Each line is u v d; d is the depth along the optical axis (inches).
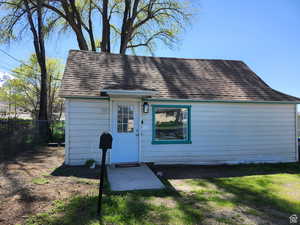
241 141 302.7
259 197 162.7
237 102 296.7
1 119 340.8
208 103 293.9
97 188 173.3
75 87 260.5
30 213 124.2
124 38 645.9
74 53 335.9
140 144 273.9
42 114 453.1
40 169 233.3
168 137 283.9
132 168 244.2
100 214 124.4
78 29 600.4
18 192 158.7
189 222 118.4
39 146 407.8
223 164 294.5
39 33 465.7
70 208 131.3
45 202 140.8
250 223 119.6
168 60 376.8
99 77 292.4
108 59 342.6
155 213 128.8
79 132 257.4
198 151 290.0
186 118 290.4
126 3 632.4
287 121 319.0
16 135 338.3
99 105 263.6
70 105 255.3
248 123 305.3
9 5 500.1
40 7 466.0
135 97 269.1
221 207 141.8
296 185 197.3
